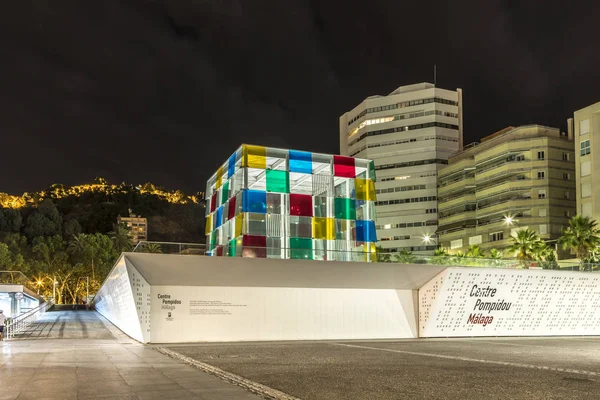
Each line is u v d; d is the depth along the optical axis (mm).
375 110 133500
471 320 35750
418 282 34812
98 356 19438
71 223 186875
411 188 127625
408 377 15117
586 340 34156
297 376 15148
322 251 32500
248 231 37656
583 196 86000
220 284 30672
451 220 117688
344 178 41375
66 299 142000
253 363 18734
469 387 13344
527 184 98688
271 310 31656
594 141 85000
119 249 146750
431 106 128000
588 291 38750
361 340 32625
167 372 14898
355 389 12805
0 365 16078
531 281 36969
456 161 121750
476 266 35344
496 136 114562
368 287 34062
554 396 12188
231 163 42250
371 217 41312
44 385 12172
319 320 32594
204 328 30047
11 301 59094
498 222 103062
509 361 20109
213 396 10898
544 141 98812
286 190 39125
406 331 34781
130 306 30750
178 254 29250
